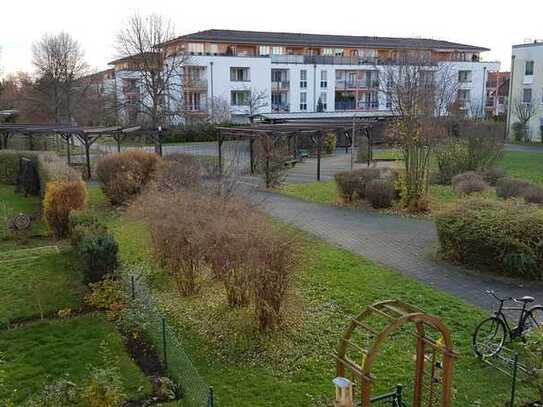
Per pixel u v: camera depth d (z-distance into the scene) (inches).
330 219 681.0
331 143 1595.7
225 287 361.1
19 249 556.7
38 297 408.2
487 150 933.8
